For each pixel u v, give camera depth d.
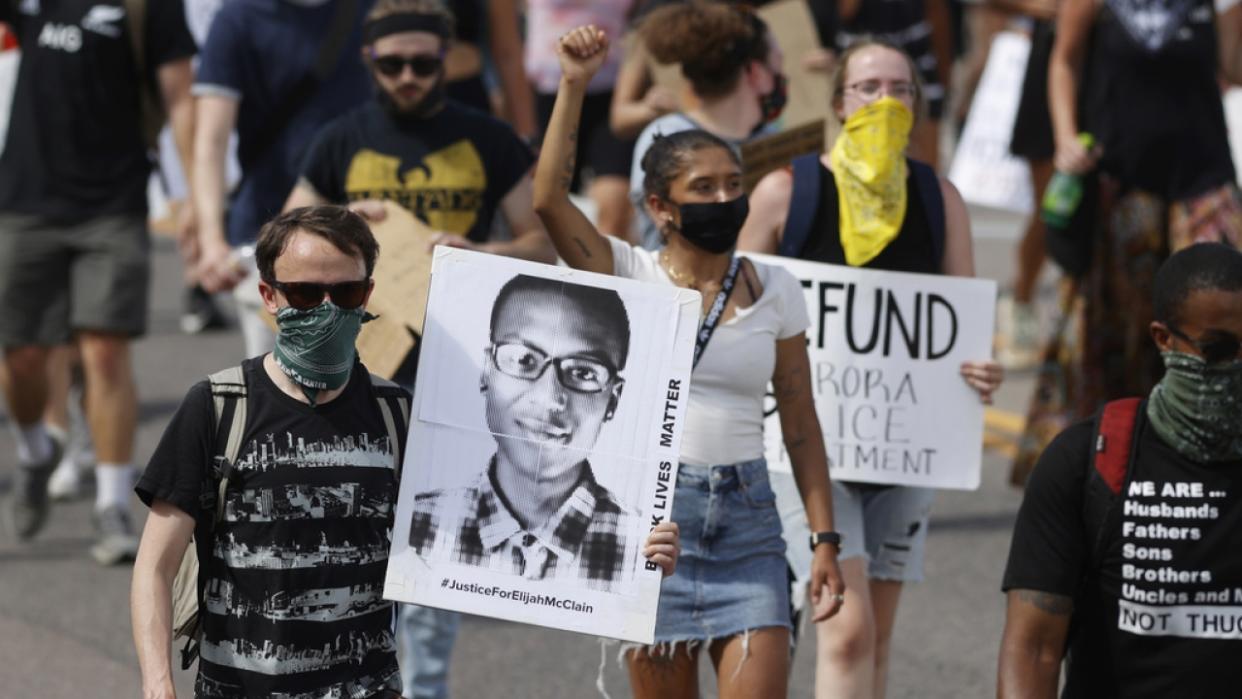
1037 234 23.75
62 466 19.66
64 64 16.62
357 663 8.34
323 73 14.30
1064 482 8.39
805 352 10.31
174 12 16.70
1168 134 17.34
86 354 16.95
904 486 12.00
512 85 20.17
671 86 15.46
